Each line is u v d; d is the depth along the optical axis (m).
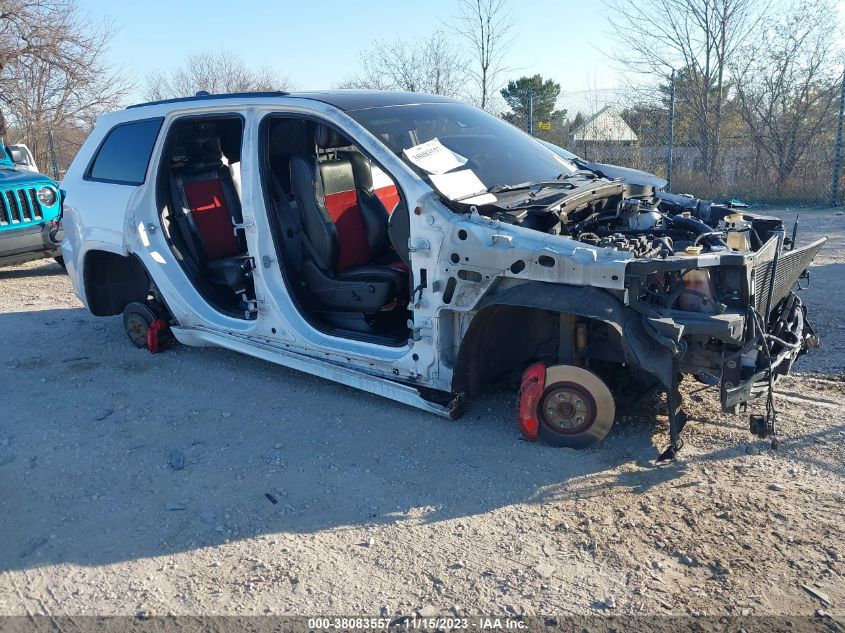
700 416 4.43
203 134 5.85
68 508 3.72
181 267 5.63
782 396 4.70
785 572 2.99
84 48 21.88
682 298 3.71
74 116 22.33
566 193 4.39
